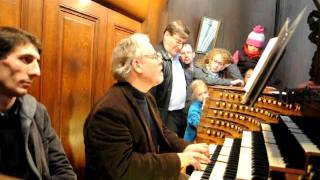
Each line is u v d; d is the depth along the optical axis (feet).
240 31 15.37
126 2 9.46
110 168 5.17
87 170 5.49
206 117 7.92
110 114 5.37
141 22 11.32
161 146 6.67
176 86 9.62
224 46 15.28
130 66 5.90
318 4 5.77
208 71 11.07
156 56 5.99
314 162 3.79
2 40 4.33
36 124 5.10
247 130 7.45
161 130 6.61
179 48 9.34
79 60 7.35
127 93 5.79
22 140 4.76
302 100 5.82
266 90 7.59
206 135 7.80
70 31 6.96
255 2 15.34
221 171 5.17
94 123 5.37
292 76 14.90
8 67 4.39
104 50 8.48
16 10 5.46
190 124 9.15
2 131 4.65
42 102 6.20
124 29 9.76
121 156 5.21
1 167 4.58
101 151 5.23
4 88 4.44
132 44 5.90
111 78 8.92
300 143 4.31
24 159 4.76
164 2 12.82
